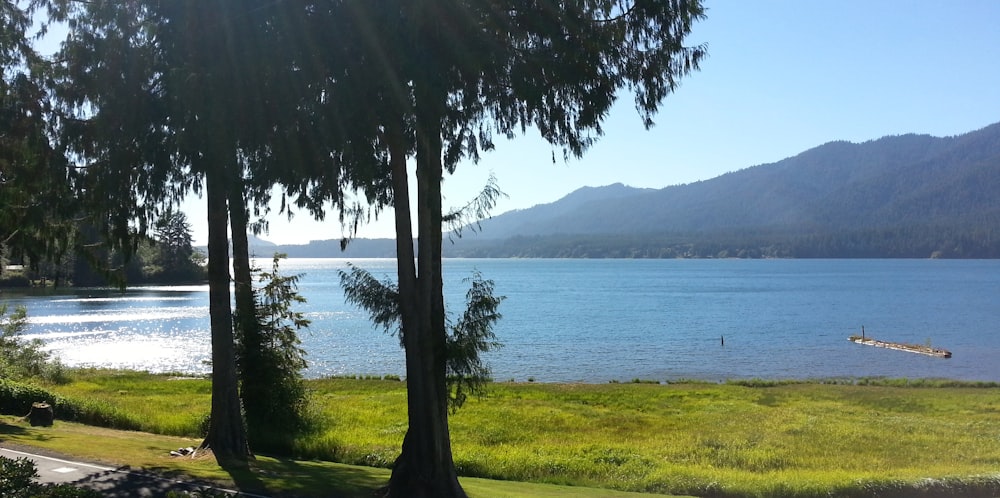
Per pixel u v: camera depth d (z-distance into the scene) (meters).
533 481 14.92
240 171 10.38
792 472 15.20
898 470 14.94
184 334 58.06
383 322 11.14
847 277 177.88
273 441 17.19
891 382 36.88
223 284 14.51
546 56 9.56
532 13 9.38
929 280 159.75
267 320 18.94
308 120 9.35
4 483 7.91
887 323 72.19
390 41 8.76
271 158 9.88
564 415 24.75
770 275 194.25
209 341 53.94
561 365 44.75
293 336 19.05
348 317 76.31
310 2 9.23
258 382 18.09
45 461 11.81
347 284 11.02
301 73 9.28
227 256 14.53
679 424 23.09
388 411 24.95
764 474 14.99
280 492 10.84
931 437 20.36
